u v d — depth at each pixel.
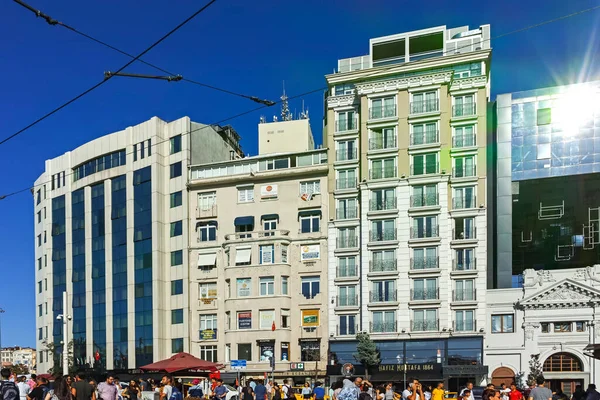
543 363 47.78
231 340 54.25
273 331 52.81
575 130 52.25
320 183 55.88
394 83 54.12
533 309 48.41
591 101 52.31
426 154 52.59
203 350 56.19
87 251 65.31
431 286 50.31
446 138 52.31
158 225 59.59
